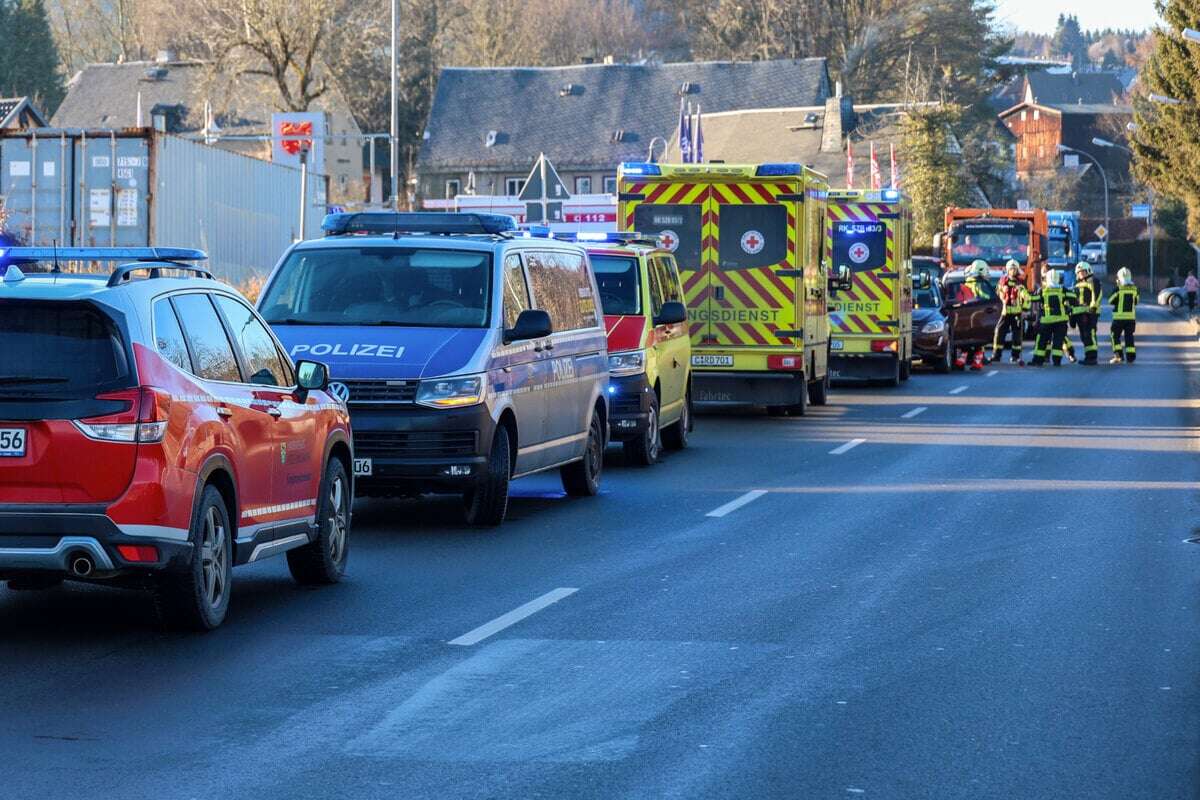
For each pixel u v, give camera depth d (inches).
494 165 5551.2
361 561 682.2
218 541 533.0
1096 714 431.5
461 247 826.8
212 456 519.2
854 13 5472.4
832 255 1786.4
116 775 371.2
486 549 713.6
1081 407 1525.6
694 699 446.0
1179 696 451.8
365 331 781.9
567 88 5703.7
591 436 908.6
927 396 1674.5
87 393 488.1
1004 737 407.5
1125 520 804.0
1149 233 6555.1
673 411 1123.9
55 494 487.8
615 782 367.6
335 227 896.3
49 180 1980.8
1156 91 4097.0
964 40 5334.6
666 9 6018.7
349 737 405.4
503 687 458.9
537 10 6579.7
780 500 881.5
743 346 1378.0
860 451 1139.9
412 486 759.1
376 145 5851.4
